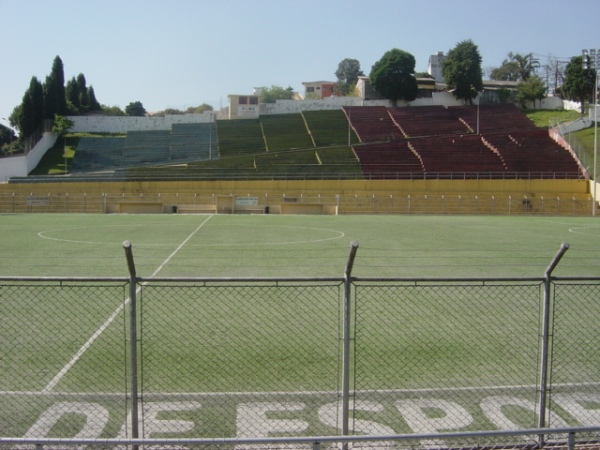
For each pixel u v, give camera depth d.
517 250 21.77
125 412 6.49
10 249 20.98
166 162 64.19
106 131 78.44
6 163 61.03
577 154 58.84
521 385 7.64
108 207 48.47
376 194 52.97
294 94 139.62
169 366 8.16
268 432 6.36
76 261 18.14
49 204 48.28
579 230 31.16
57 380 7.67
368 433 6.38
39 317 10.53
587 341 9.34
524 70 137.38
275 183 53.03
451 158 59.75
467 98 84.62
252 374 7.88
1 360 8.39
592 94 82.44
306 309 11.21
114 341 9.22
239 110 80.06
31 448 6.04
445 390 7.43
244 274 16.08
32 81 72.81
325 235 27.16
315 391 7.36
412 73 84.00
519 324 10.33
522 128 71.19
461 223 36.12
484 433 5.04
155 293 12.41
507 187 53.56
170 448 6.10
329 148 64.44
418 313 11.04
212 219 37.81
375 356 8.66
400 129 71.94
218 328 9.91
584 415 6.84
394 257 19.66
